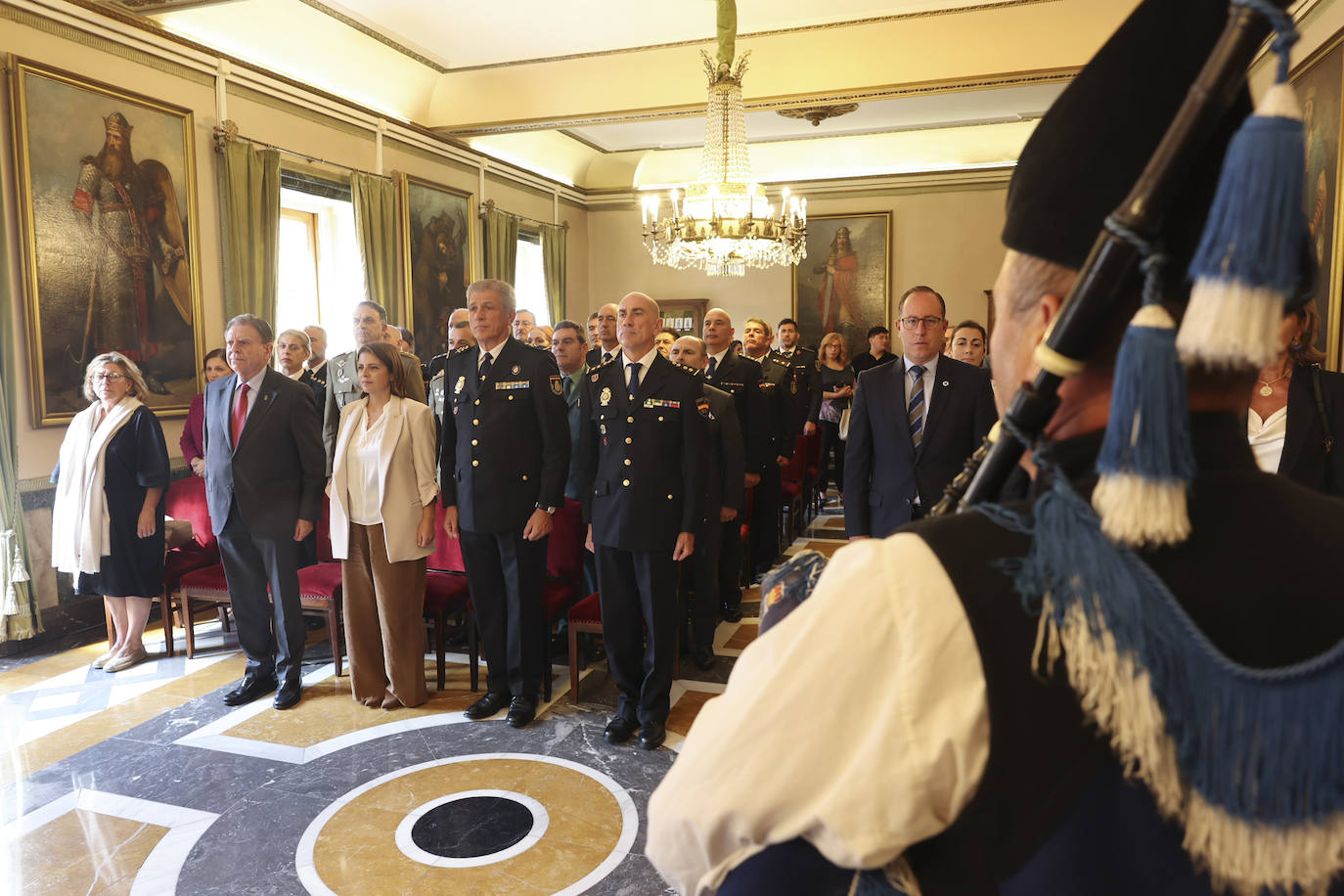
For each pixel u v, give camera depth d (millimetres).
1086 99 518
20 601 4824
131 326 5578
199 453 5555
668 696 3631
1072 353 483
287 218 7691
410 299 8336
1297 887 428
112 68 5461
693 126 10633
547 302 11133
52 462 5125
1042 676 460
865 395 3455
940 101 9578
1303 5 5188
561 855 2789
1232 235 392
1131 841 458
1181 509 428
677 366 3633
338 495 3855
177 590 4715
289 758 3471
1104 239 460
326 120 7355
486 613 3859
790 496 7086
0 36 4805
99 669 4523
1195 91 427
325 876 2682
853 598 494
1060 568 459
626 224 12289
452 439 3902
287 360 5254
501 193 10180
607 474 3598
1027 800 464
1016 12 7047
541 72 8336
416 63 8023
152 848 2842
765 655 529
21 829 2961
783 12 7074
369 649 3973
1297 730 415
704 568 4324
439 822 2988
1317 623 441
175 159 5883
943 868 485
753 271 11969
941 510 641
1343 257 4469
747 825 492
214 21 6309
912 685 465
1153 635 439
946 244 11289
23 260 4906
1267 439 2744
